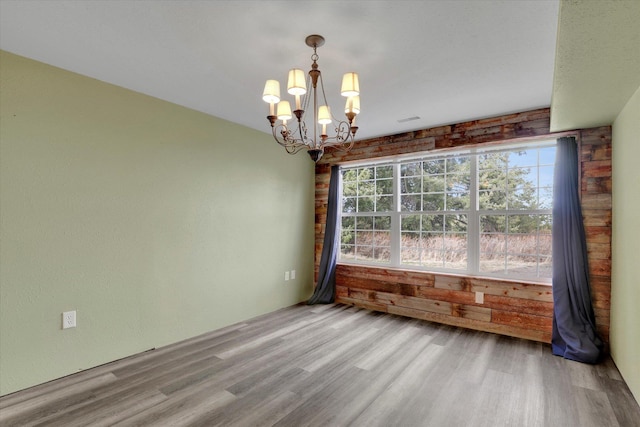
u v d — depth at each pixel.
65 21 1.79
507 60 2.17
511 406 2.04
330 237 4.48
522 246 3.36
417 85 2.57
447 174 3.83
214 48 2.07
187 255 3.17
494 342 3.08
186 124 3.16
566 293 2.88
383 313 4.00
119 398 2.11
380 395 2.17
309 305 4.35
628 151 2.28
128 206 2.74
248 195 3.78
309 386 2.28
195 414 1.95
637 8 1.29
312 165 4.72
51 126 2.32
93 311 2.53
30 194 2.22
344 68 2.30
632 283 2.17
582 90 2.11
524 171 3.38
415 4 1.61
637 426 1.84
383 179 4.30
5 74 2.13
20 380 2.19
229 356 2.76
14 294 2.16
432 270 3.87
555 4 1.60
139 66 2.33
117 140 2.67
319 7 1.65
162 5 1.65
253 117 3.45
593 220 2.84
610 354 2.72
